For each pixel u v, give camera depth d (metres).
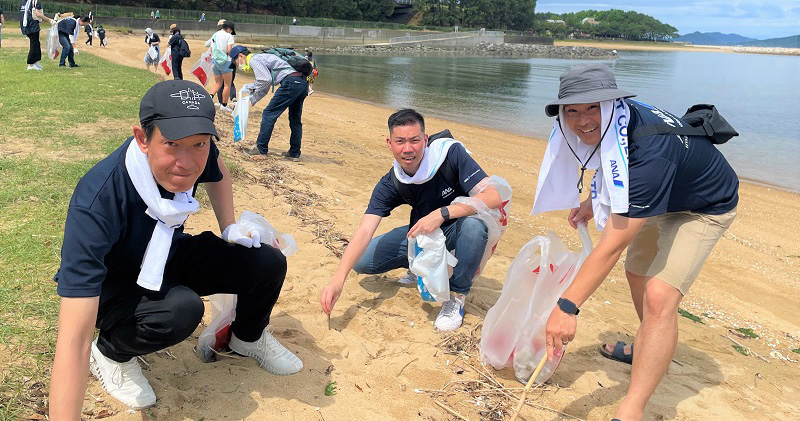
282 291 4.00
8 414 2.45
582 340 3.90
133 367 2.69
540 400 3.17
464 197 3.62
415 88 25.97
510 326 3.29
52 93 10.41
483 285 4.53
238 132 7.21
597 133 2.75
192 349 3.16
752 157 13.20
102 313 2.49
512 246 5.59
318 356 3.29
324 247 4.75
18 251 3.77
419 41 76.50
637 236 3.27
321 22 71.88
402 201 3.84
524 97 23.95
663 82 38.78
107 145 6.66
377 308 3.97
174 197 2.40
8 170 5.38
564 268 3.22
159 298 2.46
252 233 2.75
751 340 4.40
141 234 2.40
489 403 3.09
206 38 52.94
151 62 18.42
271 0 79.12
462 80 32.06
